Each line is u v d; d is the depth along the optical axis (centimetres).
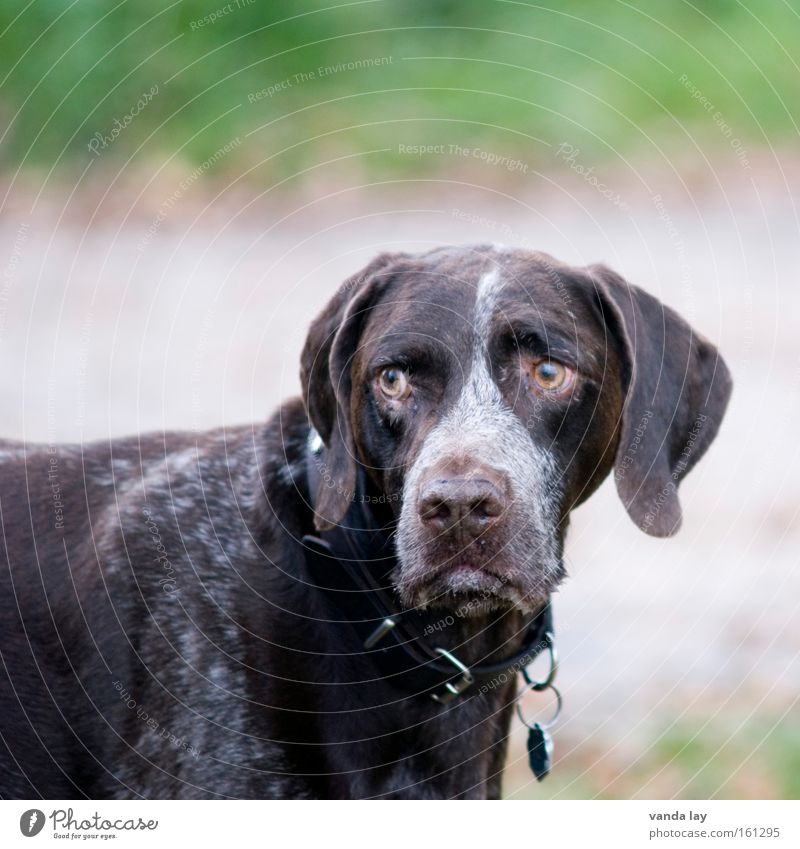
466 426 375
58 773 415
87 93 1504
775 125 1631
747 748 591
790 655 676
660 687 652
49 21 1521
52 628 419
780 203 1488
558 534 396
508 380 386
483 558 367
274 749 393
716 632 706
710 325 1210
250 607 397
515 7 1717
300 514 400
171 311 1222
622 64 1694
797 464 934
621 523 861
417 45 1667
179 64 1530
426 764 399
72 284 1284
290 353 1138
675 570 786
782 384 1080
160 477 428
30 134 1497
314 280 1298
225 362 1122
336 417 401
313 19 1595
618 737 613
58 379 1071
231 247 1370
